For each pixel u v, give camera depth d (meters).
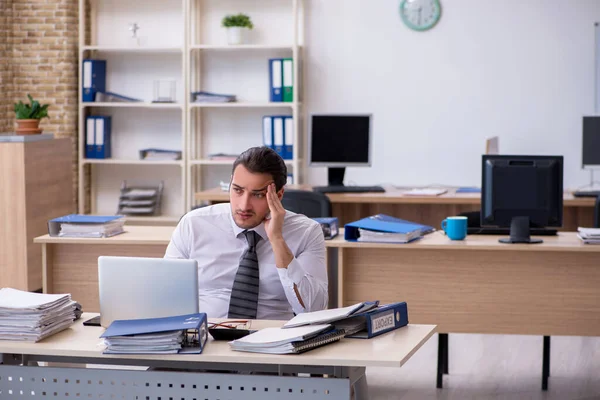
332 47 7.44
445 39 7.30
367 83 7.42
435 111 7.36
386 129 7.43
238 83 7.60
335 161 6.75
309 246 3.27
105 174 7.82
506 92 7.27
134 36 7.50
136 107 7.75
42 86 7.51
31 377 2.69
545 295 4.46
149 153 7.55
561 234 4.74
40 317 2.67
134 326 2.60
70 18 7.48
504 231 4.72
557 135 7.23
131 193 7.58
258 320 2.98
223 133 7.67
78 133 7.66
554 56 7.18
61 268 4.77
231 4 7.55
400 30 7.34
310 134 6.74
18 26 7.48
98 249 4.73
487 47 7.26
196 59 7.60
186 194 7.45
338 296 4.54
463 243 4.42
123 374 2.64
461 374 4.95
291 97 7.24
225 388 2.59
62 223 4.64
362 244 4.43
